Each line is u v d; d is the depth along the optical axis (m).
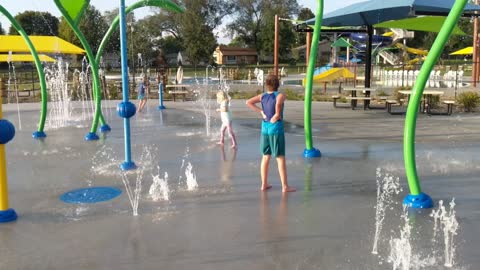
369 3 12.55
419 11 10.80
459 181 6.14
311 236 4.25
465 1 4.50
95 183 6.14
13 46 15.66
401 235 4.25
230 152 8.09
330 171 6.67
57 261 3.77
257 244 4.07
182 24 67.75
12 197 5.55
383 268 3.58
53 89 21.80
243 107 16.19
